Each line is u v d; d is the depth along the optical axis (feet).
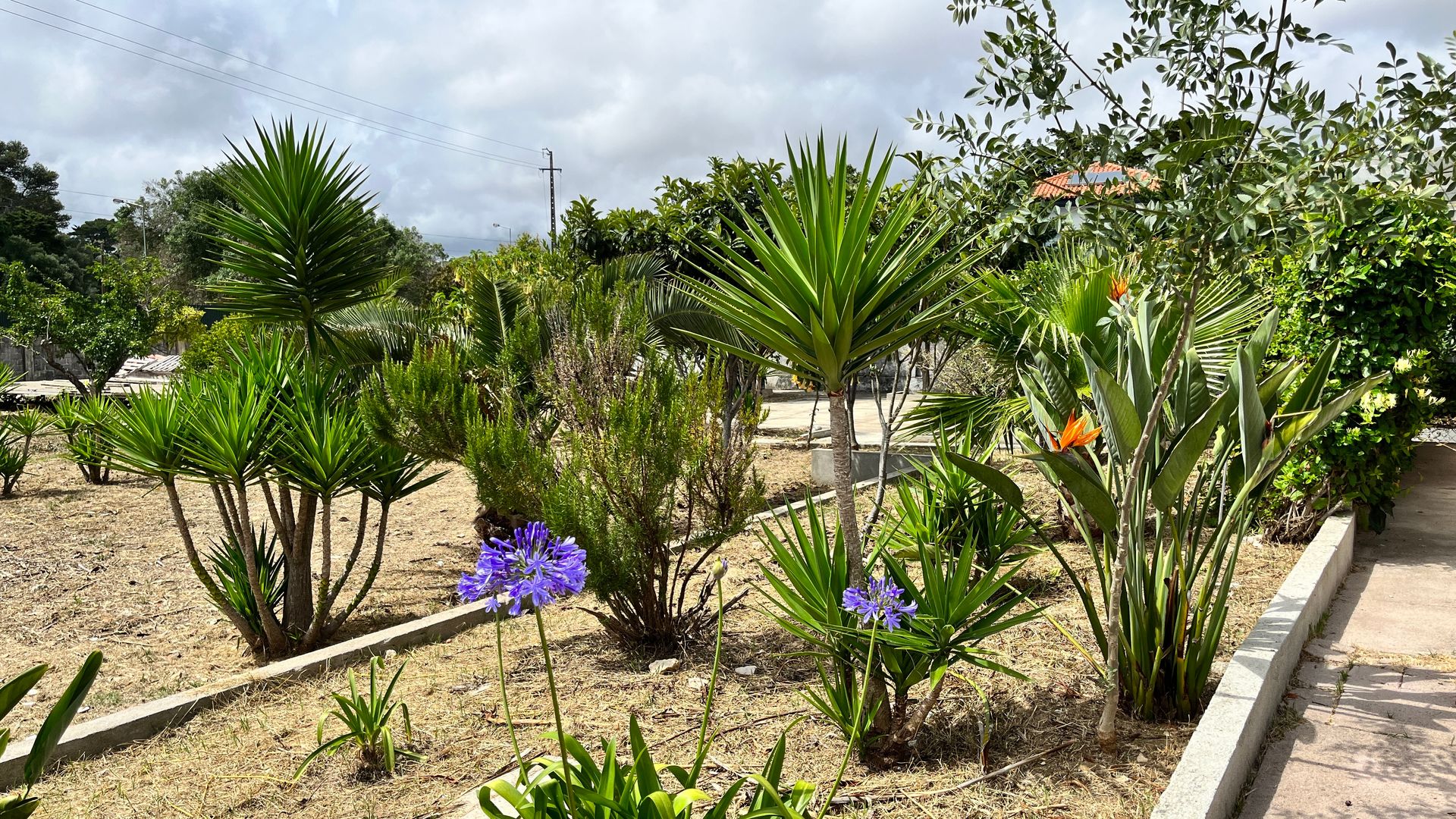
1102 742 10.73
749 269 10.38
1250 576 17.74
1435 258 18.52
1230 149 9.46
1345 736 11.34
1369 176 9.23
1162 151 9.08
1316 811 9.68
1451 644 14.35
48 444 49.47
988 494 17.16
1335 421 19.15
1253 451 10.82
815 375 10.64
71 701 6.75
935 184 10.95
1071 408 12.26
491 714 13.02
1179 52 9.34
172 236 156.15
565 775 6.39
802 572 10.68
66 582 23.40
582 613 18.24
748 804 9.87
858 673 10.73
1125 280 12.12
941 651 10.26
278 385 18.79
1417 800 9.76
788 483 33.60
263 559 18.84
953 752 11.04
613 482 14.90
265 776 11.48
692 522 18.75
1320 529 19.08
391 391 20.48
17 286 60.80
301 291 22.43
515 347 22.11
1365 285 19.03
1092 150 9.60
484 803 6.51
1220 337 18.25
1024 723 11.71
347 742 12.22
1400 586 17.67
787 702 12.86
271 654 17.67
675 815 6.35
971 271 19.43
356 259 23.06
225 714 13.71
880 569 17.57
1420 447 34.96
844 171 9.84
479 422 17.03
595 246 37.58
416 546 26.91
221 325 48.52
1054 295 19.03
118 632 19.51
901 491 17.43
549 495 14.80
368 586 18.98
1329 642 14.67
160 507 33.35
